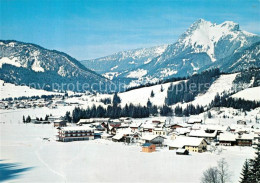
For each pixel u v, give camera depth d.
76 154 145.12
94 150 156.50
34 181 100.38
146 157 138.12
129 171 112.25
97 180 101.25
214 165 120.75
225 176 98.69
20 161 129.12
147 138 175.50
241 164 122.06
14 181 100.38
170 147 162.38
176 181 99.25
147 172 110.88
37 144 175.25
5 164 123.56
